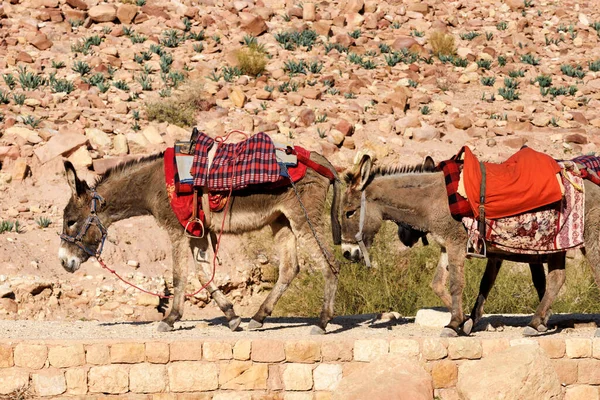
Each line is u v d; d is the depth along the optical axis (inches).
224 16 868.6
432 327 402.6
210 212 377.4
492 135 722.8
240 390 316.2
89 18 823.7
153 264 557.9
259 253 576.4
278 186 370.9
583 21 970.7
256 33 840.9
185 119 674.2
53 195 587.2
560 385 308.2
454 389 317.4
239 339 322.3
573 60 887.1
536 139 718.5
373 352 318.0
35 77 697.0
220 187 368.2
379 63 831.1
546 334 366.6
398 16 928.9
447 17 938.7
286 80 764.6
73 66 733.9
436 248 537.6
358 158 361.7
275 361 317.4
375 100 751.7
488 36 912.9
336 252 532.4
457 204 342.3
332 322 424.8
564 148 708.0
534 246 343.9
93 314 513.7
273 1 908.0
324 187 378.3
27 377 311.6
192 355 315.6
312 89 745.0
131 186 386.6
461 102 783.1
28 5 826.2
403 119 718.5
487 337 359.3
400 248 544.4
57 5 829.8
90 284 526.0
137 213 394.0
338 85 771.4
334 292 377.1
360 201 361.7
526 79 840.9
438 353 317.7
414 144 691.4
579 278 526.9
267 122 682.2
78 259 388.2
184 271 385.7
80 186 386.3
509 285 514.0
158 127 658.2
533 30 945.5
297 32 852.6
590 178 347.9
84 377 312.5
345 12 909.8
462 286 351.6
